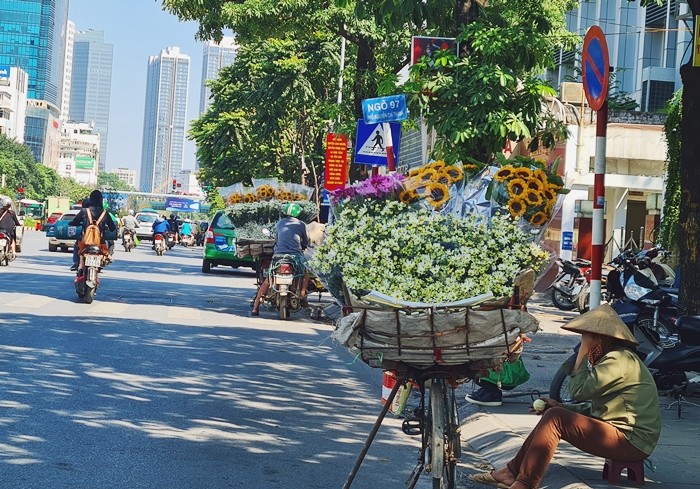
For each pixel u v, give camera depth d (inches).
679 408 371.2
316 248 225.3
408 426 231.8
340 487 250.1
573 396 245.3
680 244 421.4
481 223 217.9
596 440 236.2
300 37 1107.9
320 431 320.5
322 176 1833.2
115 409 331.9
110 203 4436.5
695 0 402.0
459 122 552.7
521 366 378.6
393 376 259.0
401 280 207.6
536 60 577.0
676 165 695.7
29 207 4375.0
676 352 375.6
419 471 227.0
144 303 724.0
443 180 237.1
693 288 415.8
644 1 564.7
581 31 1798.7
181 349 490.6
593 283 351.3
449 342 206.8
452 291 205.8
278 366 459.8
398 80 607.8
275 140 1667.1
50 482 237.1
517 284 213.8
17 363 410.9
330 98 1451.8
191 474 253.3
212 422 322.0
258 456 279.1
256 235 741.9
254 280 1107.9
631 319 396.8
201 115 2156.7
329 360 494.6
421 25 605.3
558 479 256.8
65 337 502.0
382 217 221.3
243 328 607.2
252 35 1092.5
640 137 1167.6
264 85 1434.5
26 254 1386.6
